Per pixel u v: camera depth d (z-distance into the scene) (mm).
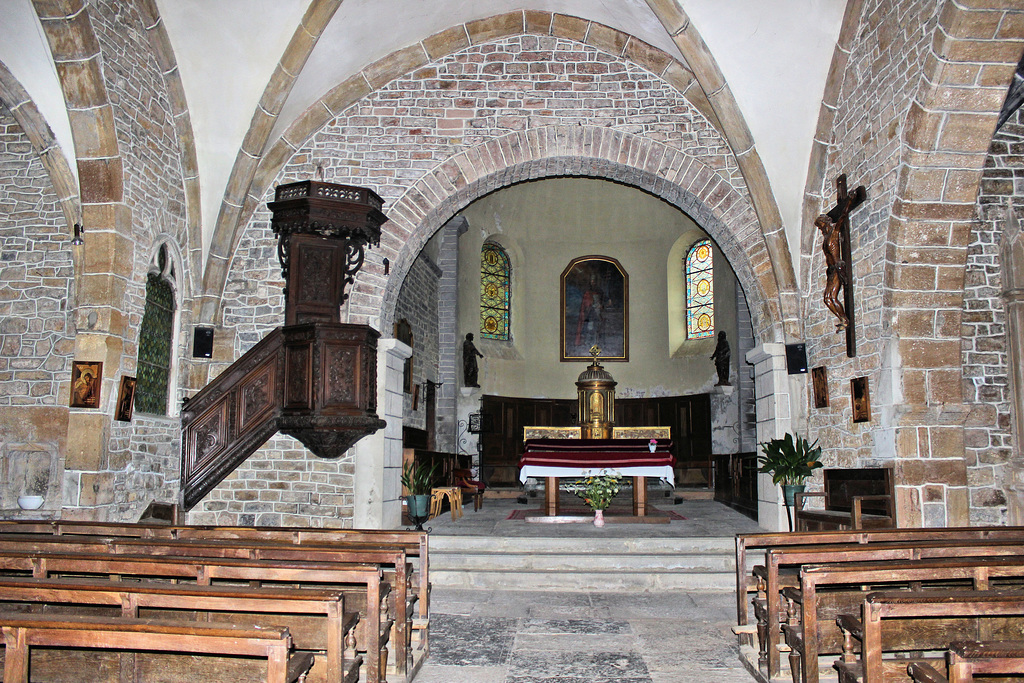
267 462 10070
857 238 8758
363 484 9914
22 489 9133
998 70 7070
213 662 3260
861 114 8734
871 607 3318
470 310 18000
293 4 9250
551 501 10961
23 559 4277
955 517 7773
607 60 10672
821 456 9547
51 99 8375
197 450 9648
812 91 9461
